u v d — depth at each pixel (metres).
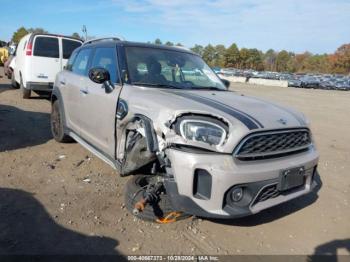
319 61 125.25
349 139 8.94
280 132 3.38
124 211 3.88
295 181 3.51
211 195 3.06
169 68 4.59
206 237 3.53
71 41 10.32
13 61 13.05
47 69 10.03
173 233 3.54
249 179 3.11
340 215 4.32
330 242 3.68
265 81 41.31
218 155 3.07
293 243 3.59
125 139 3.97
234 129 3.11
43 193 4.19
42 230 3.39
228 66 119.25
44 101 10.62
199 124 3.13
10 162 5.13
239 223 3.87
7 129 6.93
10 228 3.38
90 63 5.17
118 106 3.98
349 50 115.81
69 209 3.84
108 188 4.45
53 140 6.42
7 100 10.27
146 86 4.09
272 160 3.35
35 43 9.90
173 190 3.18
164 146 3.24
